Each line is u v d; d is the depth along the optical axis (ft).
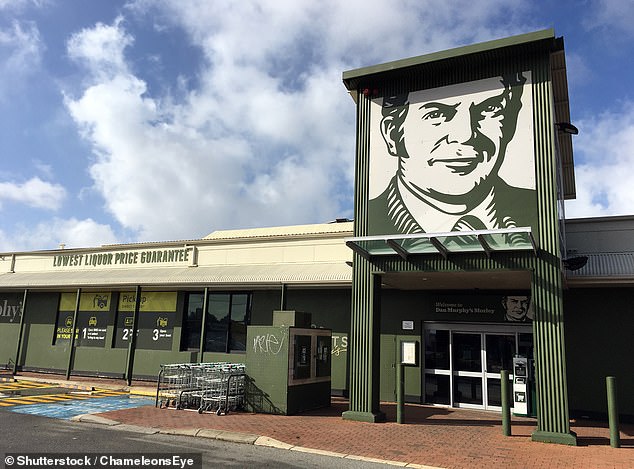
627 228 44.68
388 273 37.52
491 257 34.27
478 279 39.40
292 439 29.96
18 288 68.90
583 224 46.21
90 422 34.35
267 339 41.01
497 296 45.83
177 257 64.13
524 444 29.71
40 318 70.03
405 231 37.35
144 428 32.48
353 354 37.63
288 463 24.59
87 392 51.47
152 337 62.03
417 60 37.83
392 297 50.19
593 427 37.55
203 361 57.57
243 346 56.90
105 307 65.98
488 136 35.96
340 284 50.62
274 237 58.80
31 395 47.93
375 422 35.96
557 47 34.94
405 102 39.29
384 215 38.42
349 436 31.22
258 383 40.60
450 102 37.68
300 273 53.47
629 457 26.71
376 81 40.50
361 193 39.55
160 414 38.01
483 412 43.21
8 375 63.21
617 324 41.86
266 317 56.29
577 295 43.60
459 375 46.34
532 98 35.04
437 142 37.60
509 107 35.65
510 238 31.32
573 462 25.53
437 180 37.06
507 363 44.65
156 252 65.87
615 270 41.01
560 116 44.21
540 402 30.99
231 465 23.81
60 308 69.26
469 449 28.19
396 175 38.55
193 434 30.83
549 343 31.50
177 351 59.67
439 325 48.11
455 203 36.17
